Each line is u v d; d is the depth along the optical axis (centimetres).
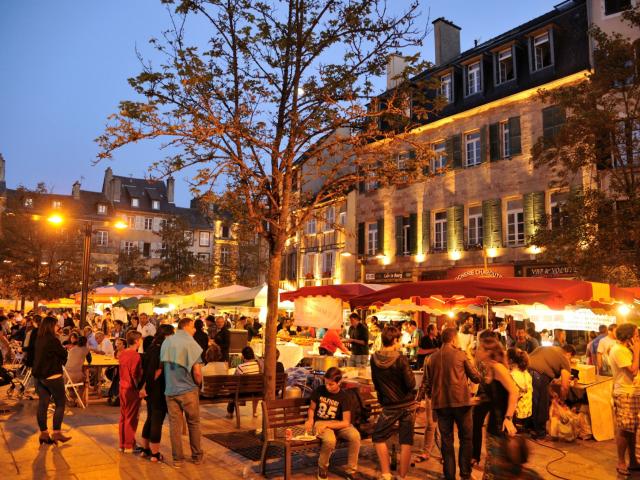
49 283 3419
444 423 605
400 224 2633
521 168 2142
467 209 2358
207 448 752
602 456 750
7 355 1502
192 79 764
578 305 1191
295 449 614
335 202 898
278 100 848
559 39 2086
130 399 729
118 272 5425
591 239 1437
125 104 721
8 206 3484
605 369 1028
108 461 675
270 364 795
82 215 6028
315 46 833
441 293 879
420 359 1209
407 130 883
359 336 1309
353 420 652
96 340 1419
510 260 2138
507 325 1791
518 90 2162
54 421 757
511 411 536
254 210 833
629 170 1484
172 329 729
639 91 1438
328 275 3122
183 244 4500
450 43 2769
